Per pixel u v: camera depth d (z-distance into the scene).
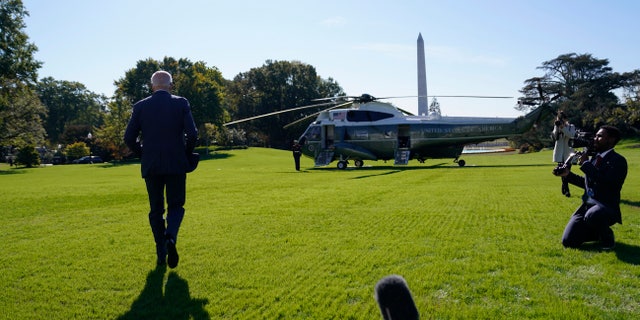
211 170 23.31
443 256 4.38
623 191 8.78
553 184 10.73
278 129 73.50
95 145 63.88
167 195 4.46
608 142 4.54
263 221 6.50
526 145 57.66
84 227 6.42
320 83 75.38
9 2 39.16
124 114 56.84
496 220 6.15
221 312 3.16
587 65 72.62
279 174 18.36
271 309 3.19
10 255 4.77
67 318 3.11
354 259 4.35
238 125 75.00
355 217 6.67
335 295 3.41
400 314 0.81
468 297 3.30
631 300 3.18
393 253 4.53
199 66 57.72
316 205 8.04
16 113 43.16
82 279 3.92
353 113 22.64
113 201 9.44
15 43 39.56
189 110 4.50
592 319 2.88
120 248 5.04
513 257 4.29
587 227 4.51
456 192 9.48
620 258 4.16
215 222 6.49
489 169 17.59
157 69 56.72
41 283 3.81
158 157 4.27
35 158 45.75
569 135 10.04
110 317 3.12
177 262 3.96
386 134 22.08
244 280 3.81
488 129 20.70
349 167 23.97
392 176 15.01
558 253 4.40
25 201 9.60
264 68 73.94
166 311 3.20
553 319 2.89
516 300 3.22
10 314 3.16
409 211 7.09
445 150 22.12
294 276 3.88
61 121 109.06
